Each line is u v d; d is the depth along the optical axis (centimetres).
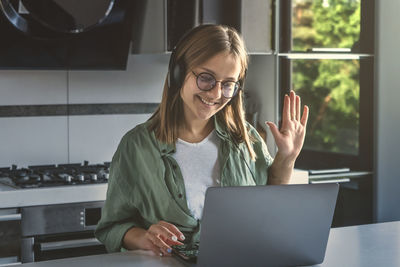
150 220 185
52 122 338
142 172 184
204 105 174
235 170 191
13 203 271
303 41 370
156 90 362
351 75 377
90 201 286
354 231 196
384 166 365
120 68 340
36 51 318
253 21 334
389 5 364
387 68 364
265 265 153
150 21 325
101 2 316
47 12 306
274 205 150
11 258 273
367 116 368
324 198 155
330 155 384
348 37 381
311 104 379
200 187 186
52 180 289
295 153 188
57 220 280
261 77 354
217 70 170
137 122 358
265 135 352
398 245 178
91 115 346
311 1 371
